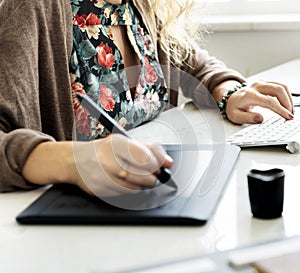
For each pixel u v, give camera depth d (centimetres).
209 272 59
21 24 111
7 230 76
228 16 236
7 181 90
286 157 105
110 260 66
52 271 65
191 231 73
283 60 221
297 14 232
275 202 76
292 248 63
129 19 143
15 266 66
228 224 75
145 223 75
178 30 160
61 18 125
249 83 154
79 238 73
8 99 103
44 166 88
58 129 125
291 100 136
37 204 81
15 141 92
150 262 65
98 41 135
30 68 110
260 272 58
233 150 106
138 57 142
